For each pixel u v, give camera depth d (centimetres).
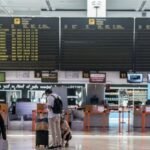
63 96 2017
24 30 1573
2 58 1565
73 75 1593
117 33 1580
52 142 1345
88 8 1970
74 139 1589
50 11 2609
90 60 1575
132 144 1445
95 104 2097
